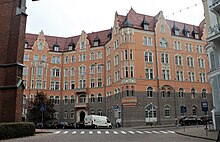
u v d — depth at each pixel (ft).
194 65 173.58
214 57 79.36
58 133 84.89
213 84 79.97
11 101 69.21
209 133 71.15
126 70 148.97
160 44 162.91
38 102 161.48
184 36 174.60
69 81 197.88
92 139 60.08
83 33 200.64
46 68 197.77
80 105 183.93
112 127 139.44
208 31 74.18
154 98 150.71
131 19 161.17
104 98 178.19
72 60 201.26
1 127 57.26
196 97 167.84
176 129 100.89
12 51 73.00
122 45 153.38
